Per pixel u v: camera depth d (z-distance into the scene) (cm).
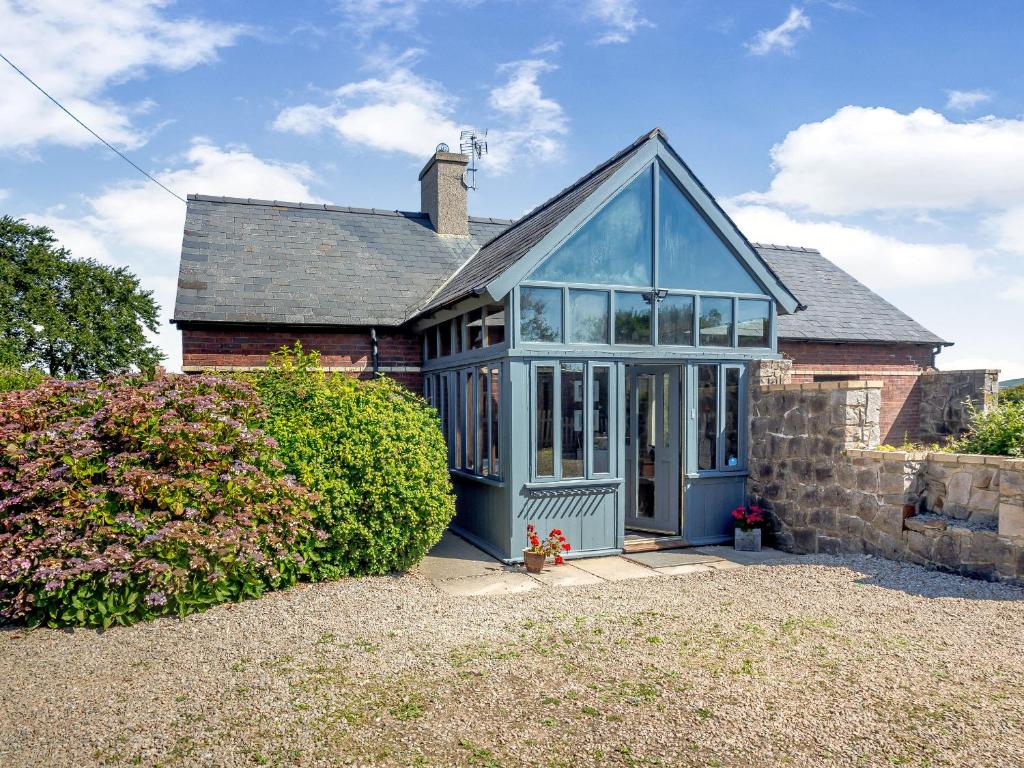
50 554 542
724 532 916
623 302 851
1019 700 403
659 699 404
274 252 1174
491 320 868
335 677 440
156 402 592
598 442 837
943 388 1385
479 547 877
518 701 403
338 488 666
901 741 355
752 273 927
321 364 1067
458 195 1383
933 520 707
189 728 369
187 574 564
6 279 2930
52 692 417
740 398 924
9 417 586
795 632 527
